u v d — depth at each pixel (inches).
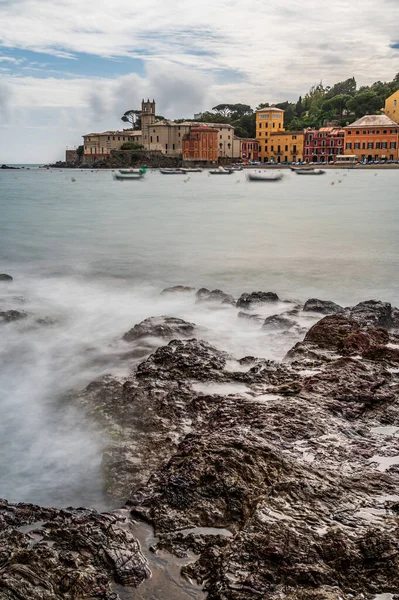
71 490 275.7
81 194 3405.5
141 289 768.9
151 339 482.0
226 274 890.7
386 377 354.6
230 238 1338.6
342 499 218.2
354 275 876.0
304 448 264.8
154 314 612.7
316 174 6589.6
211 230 1505.9
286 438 274.2
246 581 181.6
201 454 253.0
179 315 602.5
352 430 285.4
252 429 283.9
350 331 434.6
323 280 840.3
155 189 4143.7
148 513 225.0
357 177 5718.5
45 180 5949.8
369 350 396.5
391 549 186.7
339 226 1612.9
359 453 260.7
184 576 190.2
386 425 297.4
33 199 2856.8
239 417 302.5
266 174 6112.2
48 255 1067.9
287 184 4854.8
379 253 1099.3
